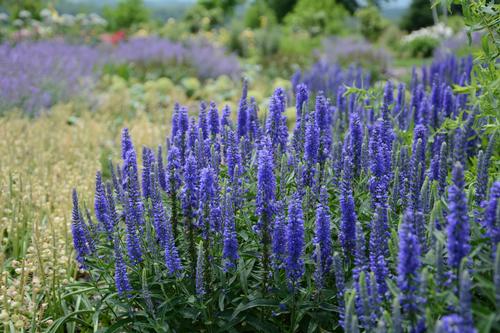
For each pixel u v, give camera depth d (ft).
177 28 86.89
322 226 11.34
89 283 14.30
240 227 13.64
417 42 80.18
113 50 61.31
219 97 45.39
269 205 11.60
